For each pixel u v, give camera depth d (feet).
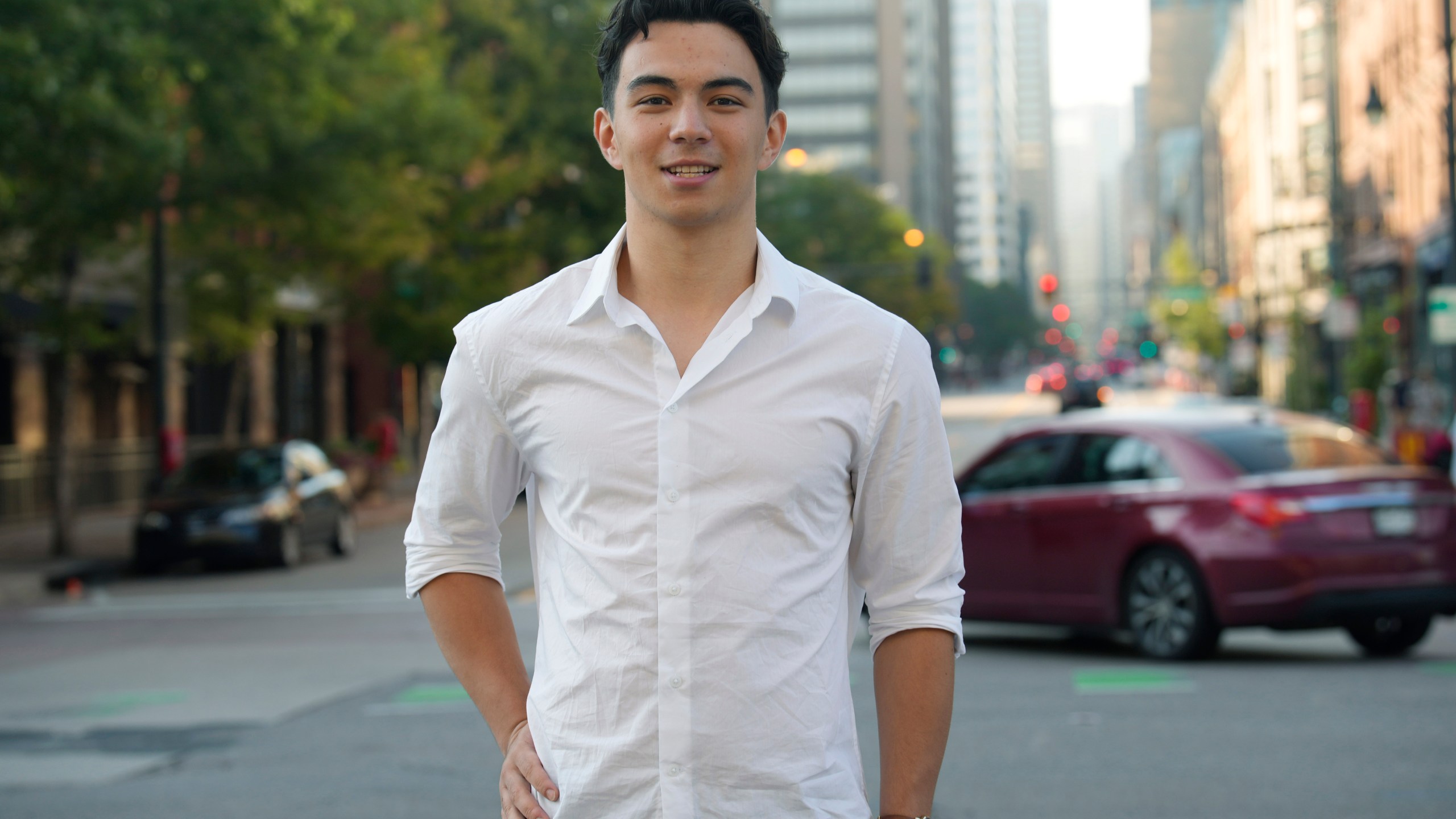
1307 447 34.14
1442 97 122.62
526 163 105.91
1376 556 31.96
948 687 7.72
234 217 72.18
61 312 70.54
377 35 83.92
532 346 7.55
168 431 73.87
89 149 61.21
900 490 7.68
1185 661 33.37
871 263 278.26
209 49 66.44
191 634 45.78
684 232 7.50
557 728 7.35
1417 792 21.13
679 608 7.13
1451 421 109.91
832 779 7.29
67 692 34.55
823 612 7.39
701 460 7.22
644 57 7.51
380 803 22.18
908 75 560.20
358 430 150.82
